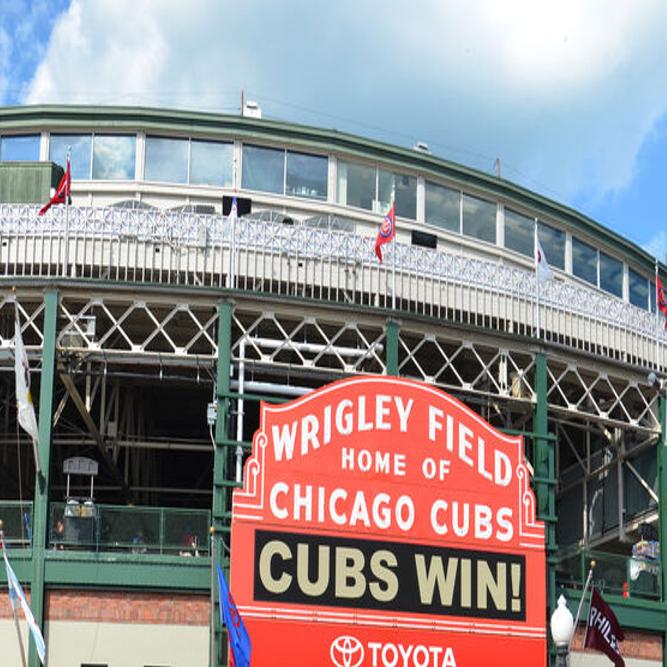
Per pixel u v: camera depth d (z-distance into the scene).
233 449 38.47
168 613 35.03
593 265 56.00
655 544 43.09
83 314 39.62
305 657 34.38
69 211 39.97
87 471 41.94
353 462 35.84
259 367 38.31
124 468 48.75
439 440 36.84
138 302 37.28
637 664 40.25
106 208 40.31
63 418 47.59
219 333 37.19
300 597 34.62
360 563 35.34
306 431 35.66
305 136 49.75
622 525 45.75
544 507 38.78
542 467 39.22
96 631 34.69
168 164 49.09
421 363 44.41
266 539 34.69
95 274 40.06
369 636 35.03
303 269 40.72
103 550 35.94
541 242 54.09
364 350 38.69
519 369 41.09
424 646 35.50
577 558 40.62
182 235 40.31
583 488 48.56
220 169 49.28
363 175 50.53
